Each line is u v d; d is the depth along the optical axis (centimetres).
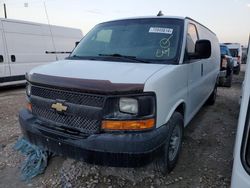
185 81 338
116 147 237
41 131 276
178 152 330
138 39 351
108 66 289
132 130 240
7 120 529
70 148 255
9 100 741
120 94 235
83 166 321
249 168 158
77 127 257
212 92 636
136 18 387
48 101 271
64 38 1184
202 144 412
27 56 993
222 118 566
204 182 302
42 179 305
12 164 339
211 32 607
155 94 247
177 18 370
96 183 293
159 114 256
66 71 281
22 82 980
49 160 338
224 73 1009
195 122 532
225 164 345
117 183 294
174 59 319
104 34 381
